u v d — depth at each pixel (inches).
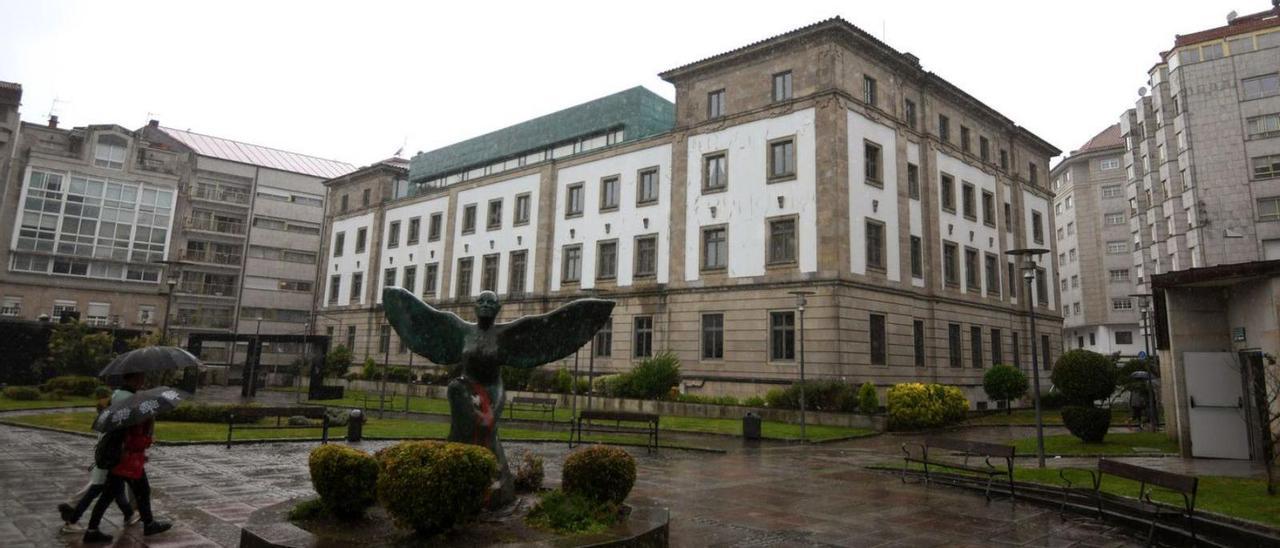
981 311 1355.8
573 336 309.4
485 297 307.4
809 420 902.4
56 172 2014.0
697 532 314.7
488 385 303.7
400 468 233.3
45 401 961.5
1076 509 364.5
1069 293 2664.9
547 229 1505.9
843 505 381.7
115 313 2085.4
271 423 753.6
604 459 282.8
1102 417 641.0
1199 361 534.0
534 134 1649.9
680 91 1306.6
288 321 2447.1
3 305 1908.2
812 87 1133.1
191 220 2295.8
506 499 286.5
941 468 503.2
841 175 1079.6
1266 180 1610.5
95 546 264.4
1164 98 1824.6
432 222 1846.7
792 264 1101.7
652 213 1315.2
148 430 285.6
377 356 1919.3
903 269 1181.7
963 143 1416.1
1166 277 546.9
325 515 267.6
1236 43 1689.2
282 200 2487.7
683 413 1005.2
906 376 1141.1
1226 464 489.1
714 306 1181.7
